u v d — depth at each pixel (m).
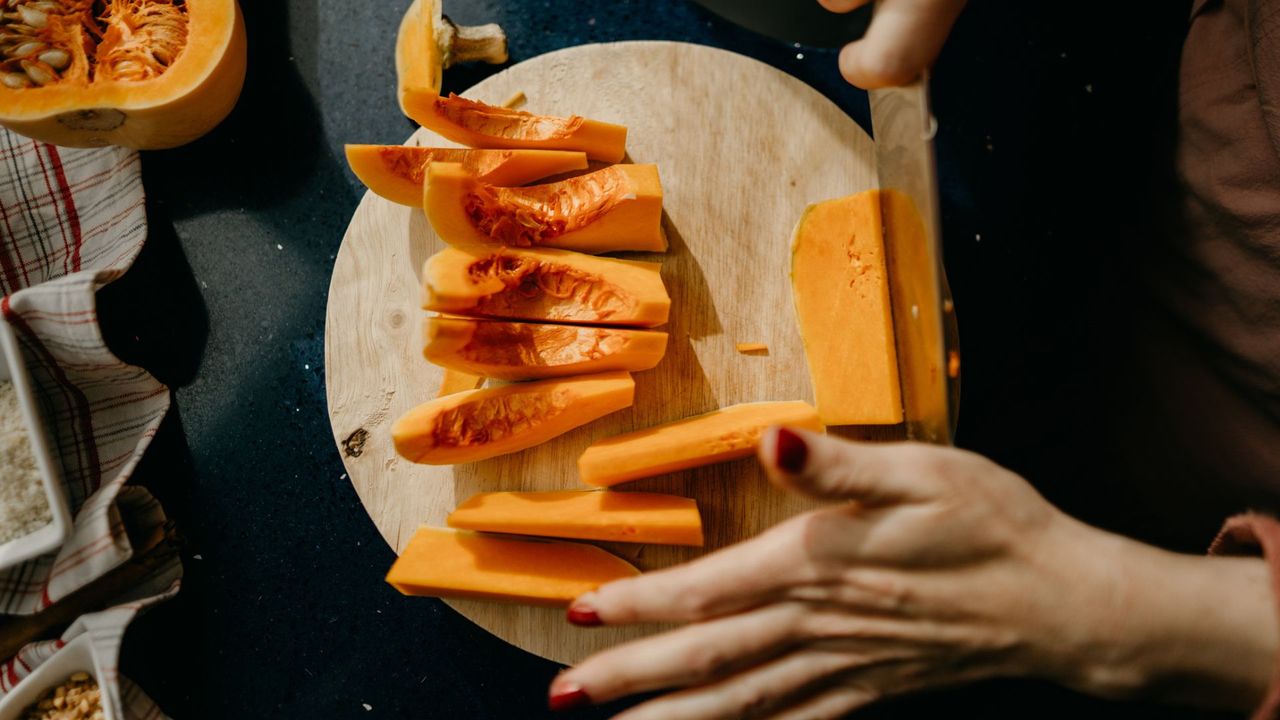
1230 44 0.98
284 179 1.44
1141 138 1.22
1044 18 1.46
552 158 1.22
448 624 1.37
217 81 1.25
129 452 1.29
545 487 1.22
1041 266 1.41
